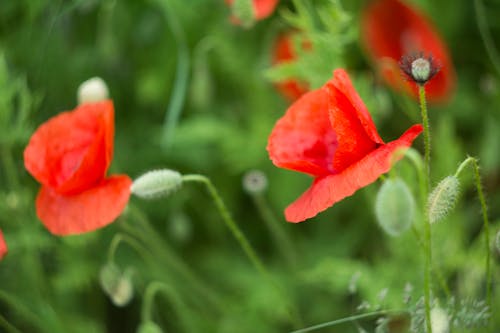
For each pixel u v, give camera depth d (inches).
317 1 38.8
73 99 43.1
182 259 41.9
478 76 42.8
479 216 39.8
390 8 37.5
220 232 42.6
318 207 29.3
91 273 39.8
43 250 39.8
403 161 35.2
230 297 40.3
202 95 40.3
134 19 43.9
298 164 29.9
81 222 31.7
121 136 43.9
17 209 37.9
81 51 43.6
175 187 31.7
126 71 44.6
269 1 36.7
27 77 41.1
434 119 40.7
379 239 40.3
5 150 37.5
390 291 35.4
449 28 42.3
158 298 39.7
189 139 41.0
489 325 31.2
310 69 35.2
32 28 41.5
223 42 41.9
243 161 41.1
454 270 36.3
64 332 37.1
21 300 38.7
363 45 40.7
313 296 39.0
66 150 32.5
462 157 40.9
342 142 29.3
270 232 41.9
